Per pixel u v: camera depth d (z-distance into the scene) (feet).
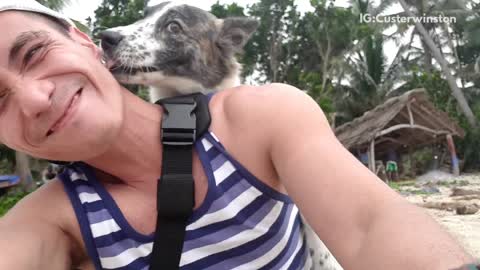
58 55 1.77
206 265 1.85
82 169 1.97
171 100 1.97
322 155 1.68
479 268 1.25
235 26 4.22
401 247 1.34
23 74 1.74
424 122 22.75
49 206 1.95
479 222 7.91
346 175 1.60
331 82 32.17
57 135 1.75
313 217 1.63
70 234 1.97
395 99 21.07
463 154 27.96
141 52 3.65
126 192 1.92
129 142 1.87
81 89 1.79
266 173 1.90
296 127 1.79
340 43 32.19
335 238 1.54
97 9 27.04
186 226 1.82
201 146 1.87
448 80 30.17
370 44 31.81
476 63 33.78
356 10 34.42
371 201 1.52
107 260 1.86
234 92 2.02
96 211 1.87
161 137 1.87
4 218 1.98
